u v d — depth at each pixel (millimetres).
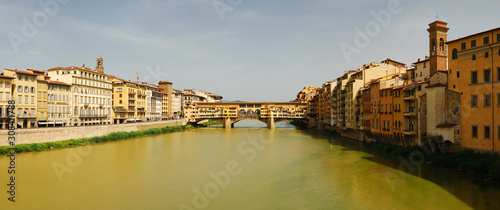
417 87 58969
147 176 49938
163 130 126625
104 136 91000
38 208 35531
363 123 84812
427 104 55750
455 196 37219
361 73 92062
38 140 70688
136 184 45375
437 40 58469
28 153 65188
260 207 36219
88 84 102562
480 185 40625
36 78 80062
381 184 43656
